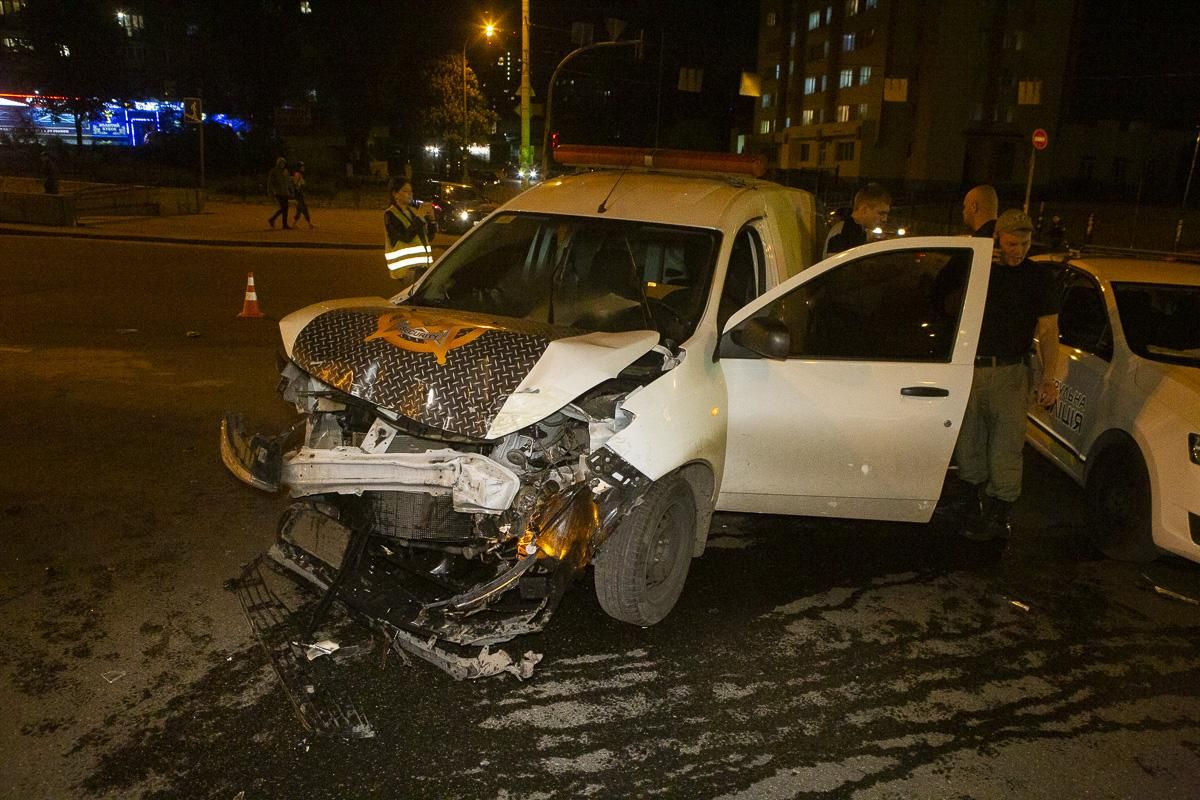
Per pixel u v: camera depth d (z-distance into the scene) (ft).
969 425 17.25
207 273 49.39
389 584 12.31
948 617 14.84
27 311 35.68
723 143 217.56
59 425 22.00
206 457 20.25
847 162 174.70
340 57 155.63
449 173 142.92
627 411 12.41
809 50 187.93
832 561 16.83
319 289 45.34
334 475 11.98
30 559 15.19
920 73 163.94
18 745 10.58
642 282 15.01
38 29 143.54
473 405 11.51
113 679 11.94
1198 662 13.78
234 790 10.01
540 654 13.00
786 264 17.04
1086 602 15.65
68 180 106.83
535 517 11.50
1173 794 10.72
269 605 13.85
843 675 12.91
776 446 14.98
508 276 15.72
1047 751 11.41
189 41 172.24
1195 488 15.76
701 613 14.52
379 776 10.34
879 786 10.59
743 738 11.35
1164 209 136.46
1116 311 19.19
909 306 15.67
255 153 161.68
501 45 153.38
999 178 169.99
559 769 10.60
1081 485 18.83
